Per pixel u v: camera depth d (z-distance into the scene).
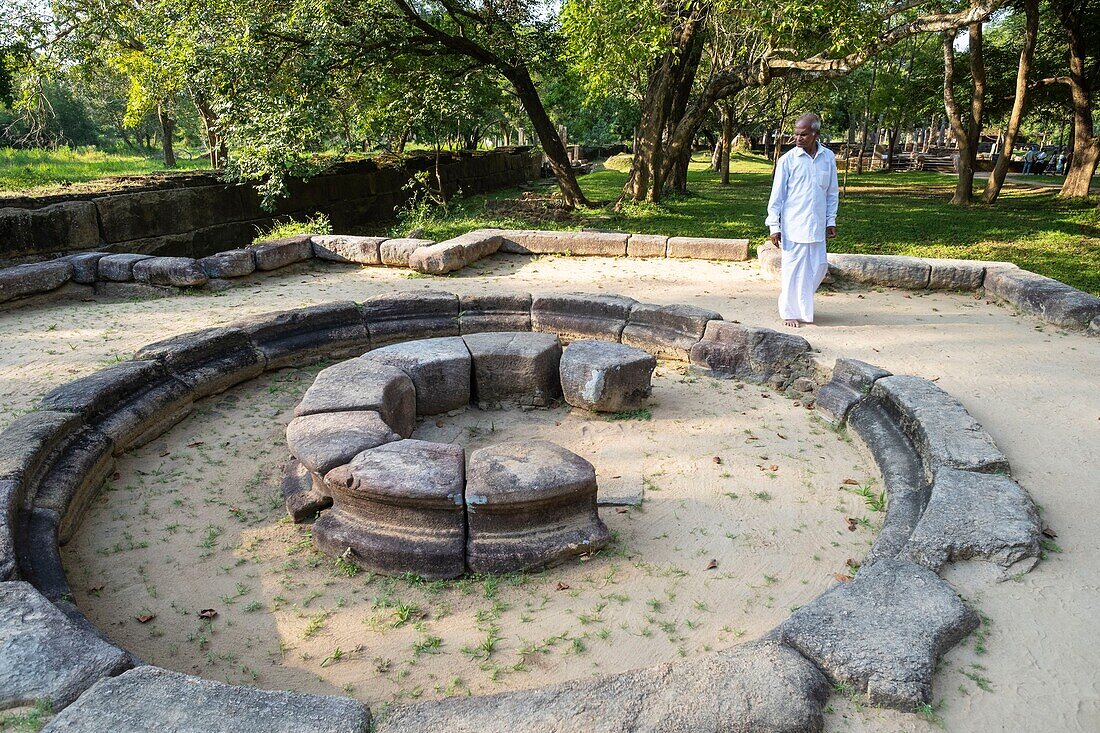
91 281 8.12
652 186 16.55
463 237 9.95
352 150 16.95
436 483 3.50
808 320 6.81
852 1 10.58
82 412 4.36
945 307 7.44
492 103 16.47
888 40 11.42
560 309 6.95
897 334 6.46
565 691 2.26
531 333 5.93
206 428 5.20
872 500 4.17
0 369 5.63
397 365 5.29
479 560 3.50
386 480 3.50
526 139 45.34
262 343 6.16
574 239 10.06
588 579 3.52
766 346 6.00
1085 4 18.03
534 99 15.81
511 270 9.34
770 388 5.94
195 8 11.70
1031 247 12.14
